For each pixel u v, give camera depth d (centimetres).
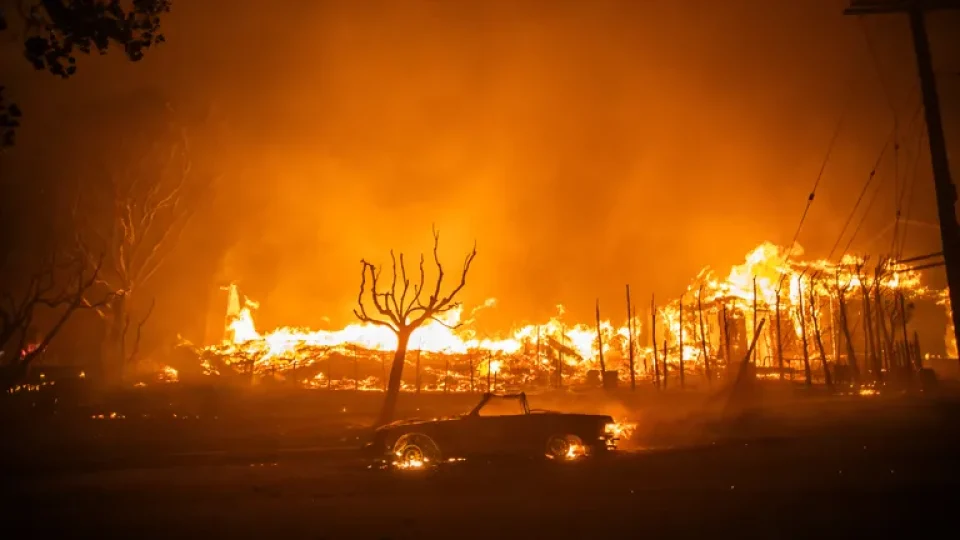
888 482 1052
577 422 1482
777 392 3022
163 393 2741
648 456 1455
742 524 797
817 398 2758
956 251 1966
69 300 2619
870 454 1368
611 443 1512
